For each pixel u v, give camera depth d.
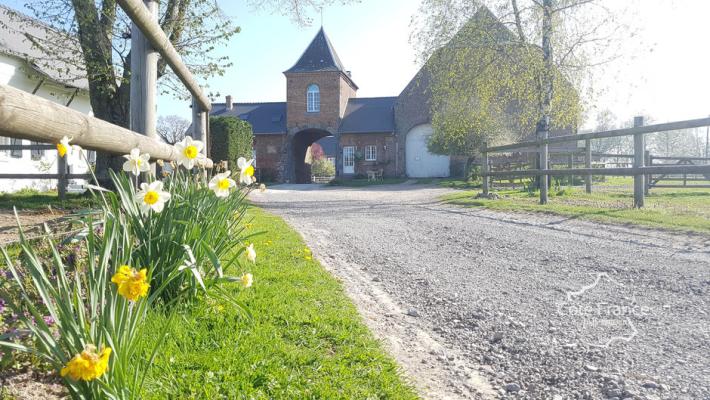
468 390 2.33
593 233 6.55
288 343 2.56
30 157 17.48
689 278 4.08
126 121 11.19
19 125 1.53
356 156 36.84
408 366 2.56
